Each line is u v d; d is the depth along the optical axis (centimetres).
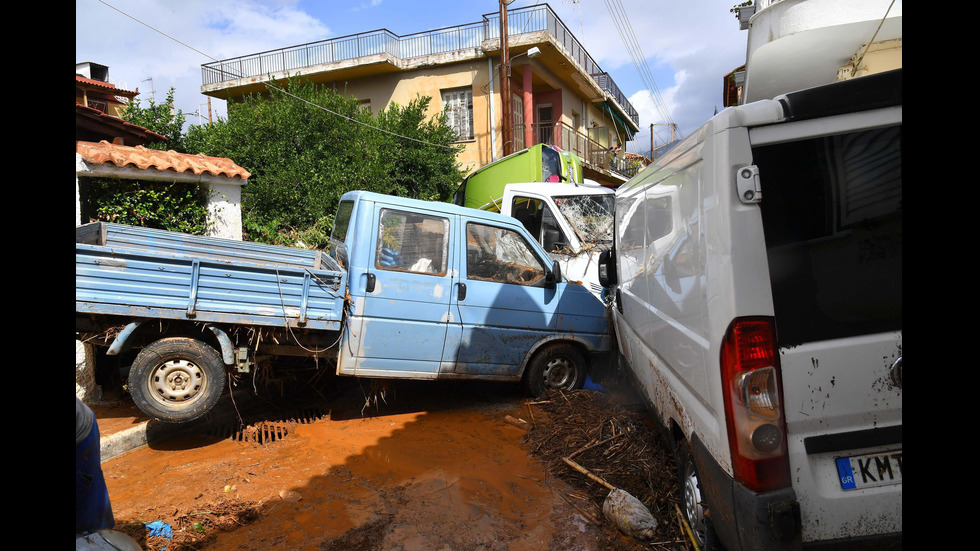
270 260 490
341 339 480
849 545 212
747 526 212
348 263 483
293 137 1318
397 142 1506
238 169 840
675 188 307
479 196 1078
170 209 779
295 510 352
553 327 559
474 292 524
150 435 453
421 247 507
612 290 569
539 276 562
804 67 500
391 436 476
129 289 402
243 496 366
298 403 556
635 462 399
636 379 457
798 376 213
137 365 411
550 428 475
